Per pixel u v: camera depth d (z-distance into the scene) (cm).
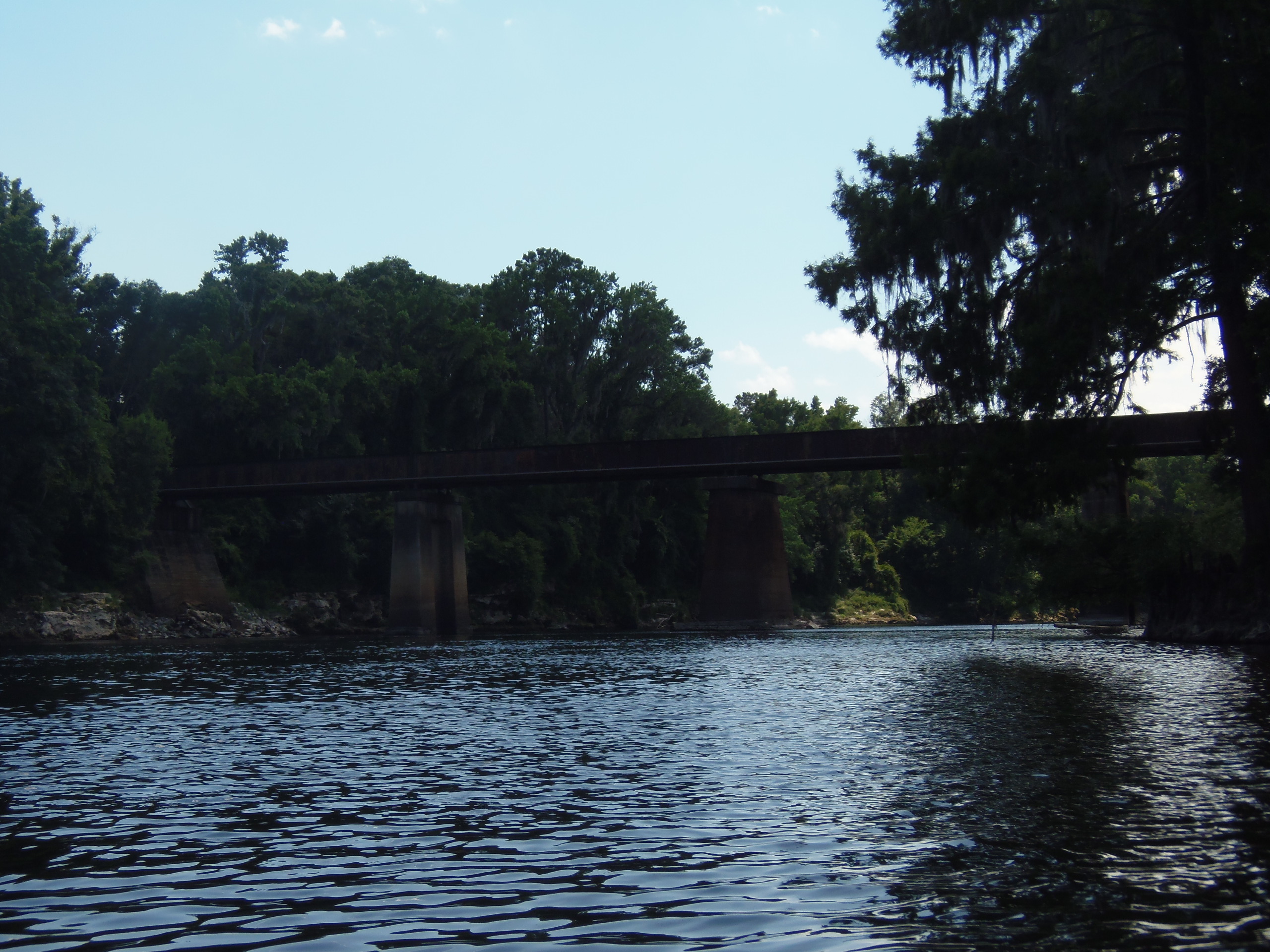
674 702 2423
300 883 840
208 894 809
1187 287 3688
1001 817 1038
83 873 882
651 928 703
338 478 7881
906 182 4234
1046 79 3772
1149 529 4512
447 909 757
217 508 8906
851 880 817
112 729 1958
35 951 671
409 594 7850
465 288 12675
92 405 7062
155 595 7675
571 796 1215
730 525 7306
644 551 11088
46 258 8412
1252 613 4138
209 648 5497
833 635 6981
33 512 6838
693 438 7156
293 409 8738
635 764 1463
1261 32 3541
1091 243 3731
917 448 5206
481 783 1322
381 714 2198
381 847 968
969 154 3869
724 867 866
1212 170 3581
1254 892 762
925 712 2059
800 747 1596
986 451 4038
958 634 7250
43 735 1875
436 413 10144
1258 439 3897
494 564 9738
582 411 11025
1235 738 1573
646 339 10944
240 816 1124
